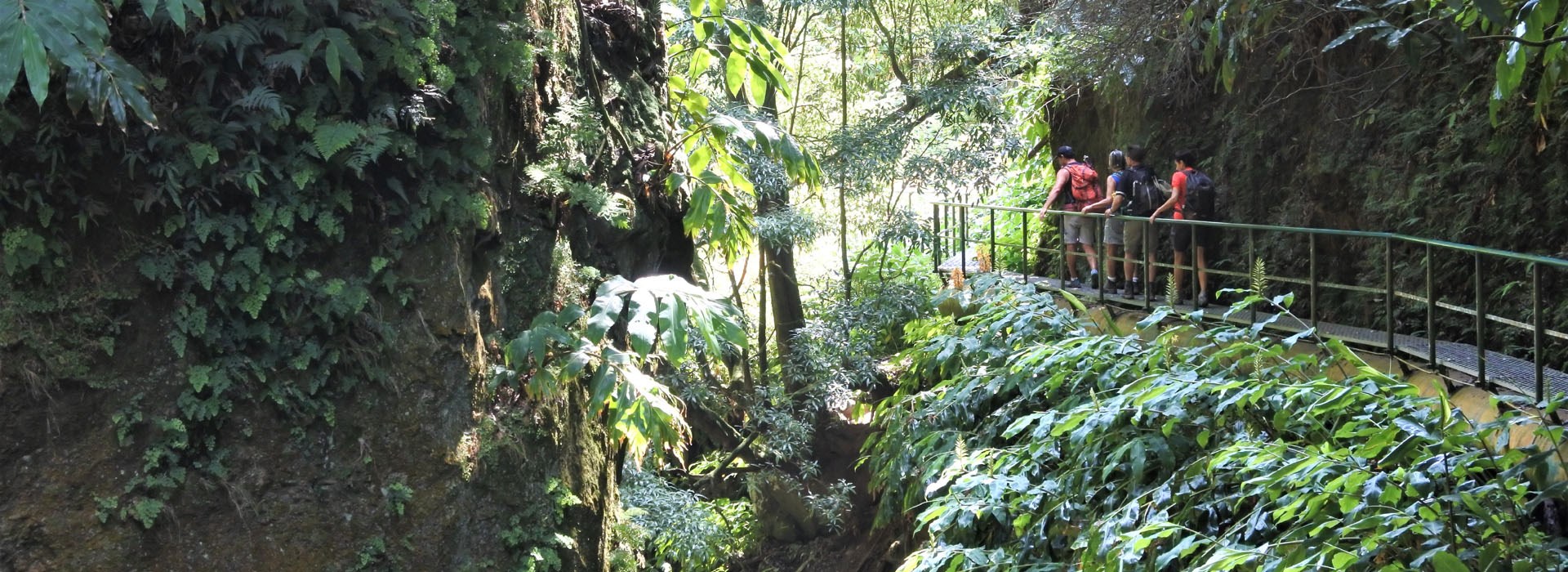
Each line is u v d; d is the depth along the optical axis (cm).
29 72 327
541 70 591
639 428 534
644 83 732
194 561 427
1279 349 561
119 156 406
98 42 341
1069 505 623
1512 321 512
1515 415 480
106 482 407
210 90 422
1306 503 475
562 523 568
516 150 568
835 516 1252
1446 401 448
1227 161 985
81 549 400
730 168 693
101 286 406
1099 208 991
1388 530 429
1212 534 546
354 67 432
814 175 686
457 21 519
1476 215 734
